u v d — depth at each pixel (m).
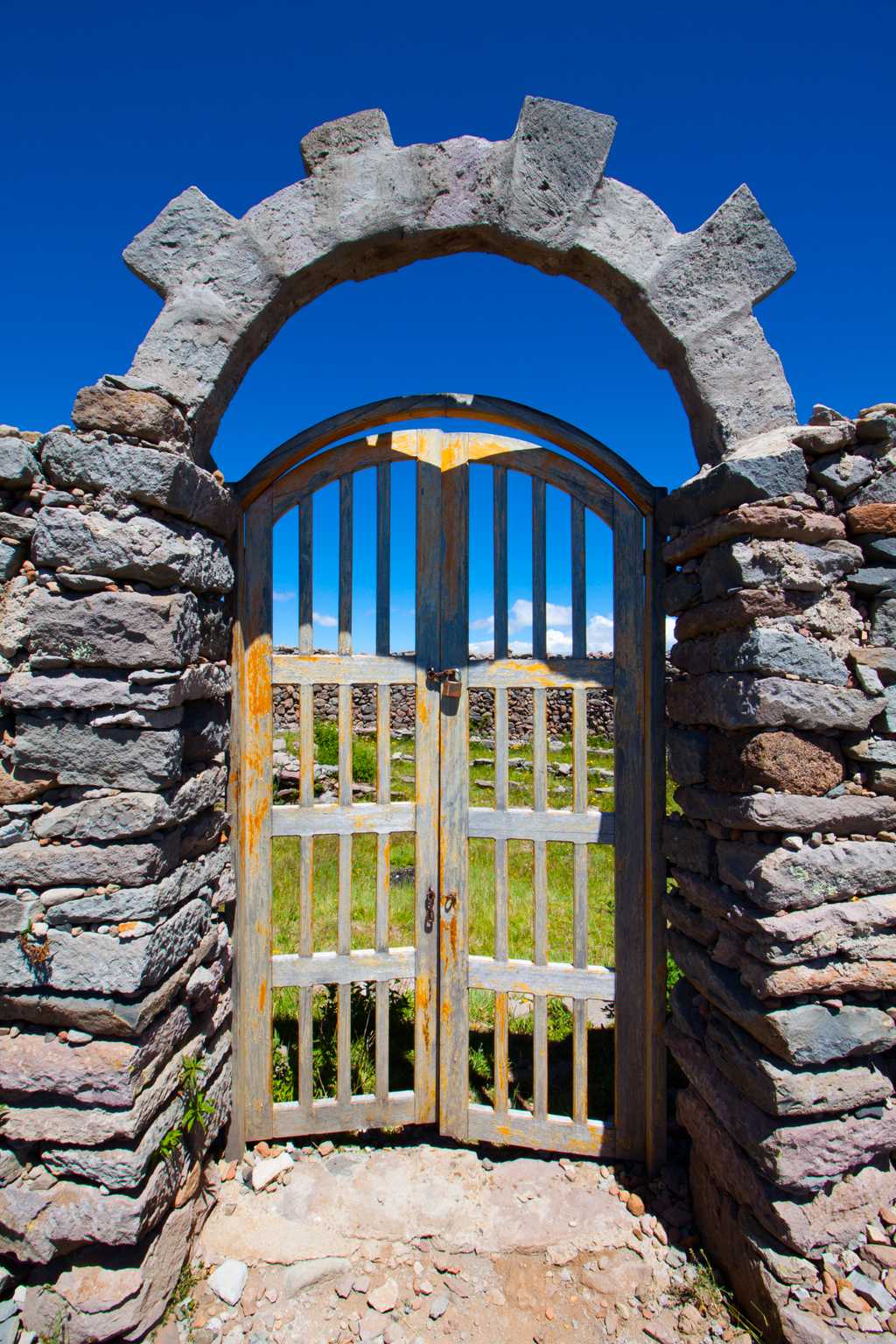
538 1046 2.85
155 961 2.14
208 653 2.54
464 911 2.87
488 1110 2.88
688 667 2.58
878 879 2.18
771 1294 2.03
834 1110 2.11
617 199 2.57
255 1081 2.82
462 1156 2.82
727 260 2.52
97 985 2.07
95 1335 2.00
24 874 2.09
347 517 2.90
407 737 12.16
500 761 2.88
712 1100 2.36
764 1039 2.14
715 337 2.51
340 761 2.88
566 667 2.87
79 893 2.10
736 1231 2.23
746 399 2.49
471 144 2.56
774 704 2.13
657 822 2.80
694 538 2.49
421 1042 2.88
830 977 2.11
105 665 2.14
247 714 2.83
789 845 2.15
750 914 2.17
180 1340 2.09
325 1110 2.85
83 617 2.10
